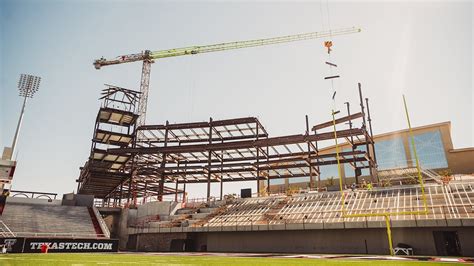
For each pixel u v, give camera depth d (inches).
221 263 534.3
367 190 1304.1
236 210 1481.3
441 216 957.2
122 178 2154.3
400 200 1147.3
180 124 2050.9
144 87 3570.4
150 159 2206.0
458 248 947.3
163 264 503.5
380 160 2306.8
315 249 1086.4
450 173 1815.9
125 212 1686.8
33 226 1353.3
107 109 2001.7
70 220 1471.5
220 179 2186.3
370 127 1815.9
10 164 1667.1
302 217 1223.5
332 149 2571.4
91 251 997.2
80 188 2522.1
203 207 1653.5
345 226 1026.1
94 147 2043.6
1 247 868.0
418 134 2215.8
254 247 1195.3
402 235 967.6
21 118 1916.8
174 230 1343.5
